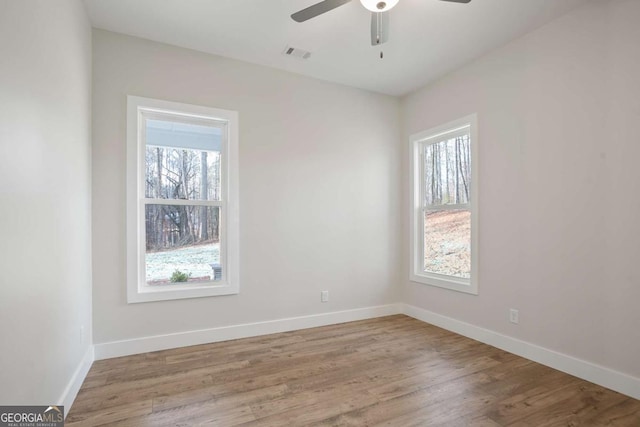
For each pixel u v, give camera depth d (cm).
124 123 279
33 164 147
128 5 241
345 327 358
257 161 332
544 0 233
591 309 234
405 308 411
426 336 329
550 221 259
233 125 321
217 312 313
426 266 392
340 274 377
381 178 405
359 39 286
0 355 119
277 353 284
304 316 355
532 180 273
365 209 394
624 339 217
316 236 363
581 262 240
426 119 380
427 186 391
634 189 213
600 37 230
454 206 354
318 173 365
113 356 273
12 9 128
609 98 225
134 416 191
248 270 327
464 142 345
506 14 250
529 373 246
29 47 144
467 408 200
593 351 232
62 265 187
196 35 281
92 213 267
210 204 318
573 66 245
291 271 349
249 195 328
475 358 274
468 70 330
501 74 297
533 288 271
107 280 272
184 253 309
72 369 207
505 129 294
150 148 298
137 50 284
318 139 366
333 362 266
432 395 215
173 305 296
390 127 412
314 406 202
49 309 166
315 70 346
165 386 226
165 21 261
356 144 389
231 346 299
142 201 291
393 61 325
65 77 194
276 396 213
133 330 281
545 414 194
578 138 242
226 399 210
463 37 282
